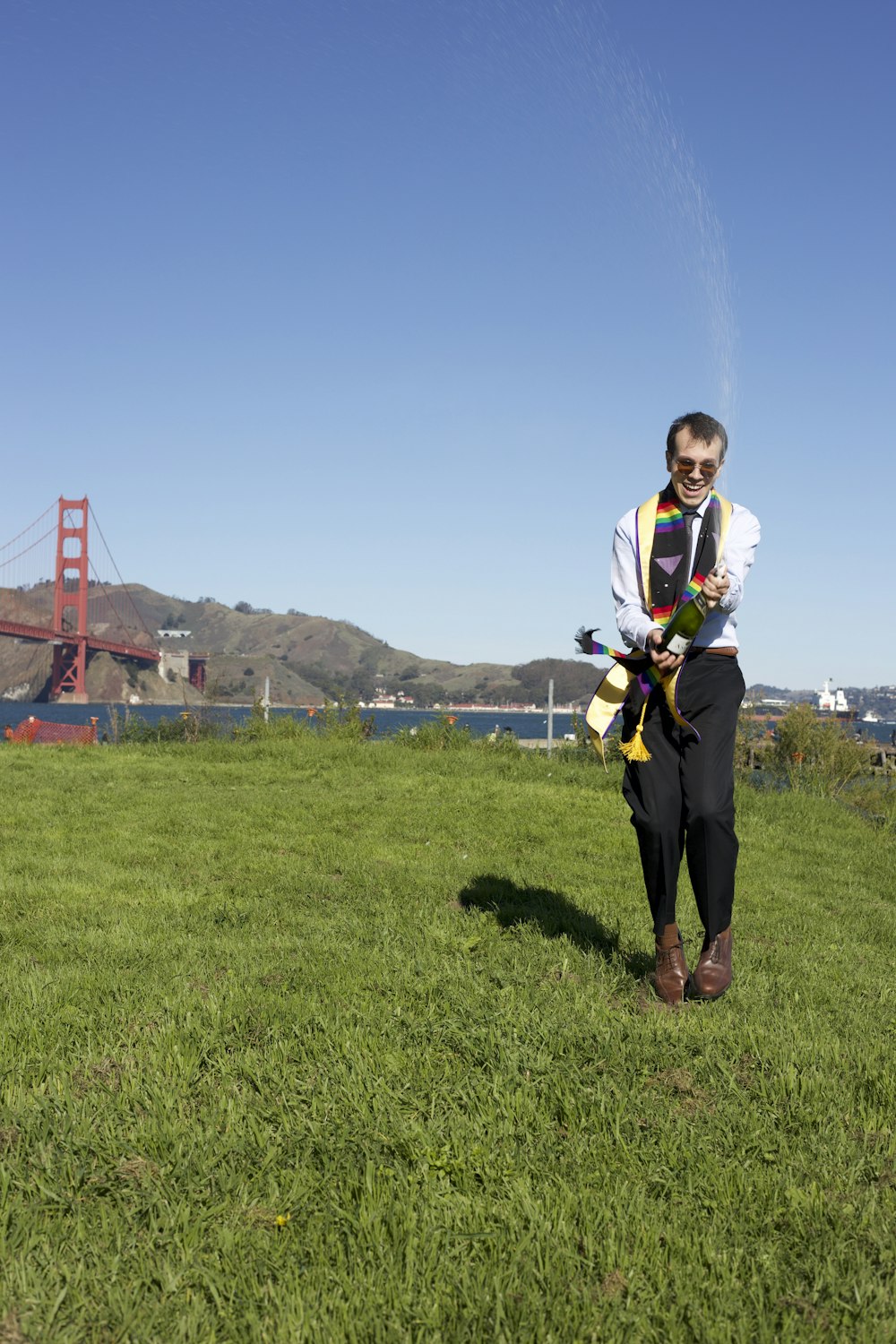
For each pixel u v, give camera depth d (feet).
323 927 18.34
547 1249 8.24
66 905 19.92
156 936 17.49
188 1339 7.23
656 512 14.20
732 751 13.94
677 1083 11.46
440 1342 7.21
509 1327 7.40
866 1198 9.09
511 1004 13.61
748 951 18.48
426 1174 9.33
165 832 29.17
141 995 13.97
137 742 65.62
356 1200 9.00
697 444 13.71
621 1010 13.89
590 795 39.37
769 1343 7.26
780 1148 10.00
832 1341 7.29
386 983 14.47
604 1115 10.50
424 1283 7.82
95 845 26.78
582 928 18.57
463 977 14.85
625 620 13.97
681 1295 7.73
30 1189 8.94
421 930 18.13
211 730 67.56
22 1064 11.41
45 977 14.83
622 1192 9.08
